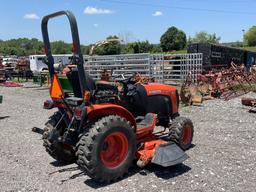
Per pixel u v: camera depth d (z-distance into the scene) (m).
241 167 5.59
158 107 6.32
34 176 5.27
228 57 25.44
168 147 5.34
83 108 4.79
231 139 7.44
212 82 15.09
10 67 27.41
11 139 7.55
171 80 19.58
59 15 4.95
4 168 5.64
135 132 5.35
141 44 45.28
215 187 4.78
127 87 5.84
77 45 4.75
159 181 5.00
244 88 16.30
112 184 4.92
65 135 5.16
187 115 10.43
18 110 11.66
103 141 4.78
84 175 5.28
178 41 62.69
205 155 6.21
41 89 19.05
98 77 21.20
